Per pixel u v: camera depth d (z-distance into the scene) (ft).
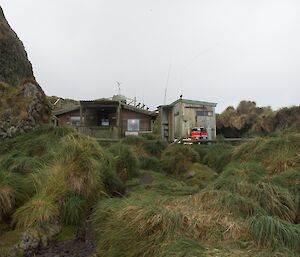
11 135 36.63
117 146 37.01
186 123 80.12
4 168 26.18
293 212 17.97
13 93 41.14
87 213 21.62
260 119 99.35
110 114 85.40
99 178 24.98
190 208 17.51
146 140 48.78
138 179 31.96
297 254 13.44
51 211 20.24
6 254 17.16
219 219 16.06
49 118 43.11
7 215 20.66
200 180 32.91
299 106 88.12
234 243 14.10
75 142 26.20
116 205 19.95
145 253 14.57
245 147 32.63
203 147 46.09
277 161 26.25
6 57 60.08
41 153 31.07
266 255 12.92
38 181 23.26
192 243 13.70
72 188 22.34
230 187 19.63
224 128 112.27
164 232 15.06
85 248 18.62
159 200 18.71
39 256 17.75
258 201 18.19
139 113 84.84
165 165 39.63
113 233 16.92
